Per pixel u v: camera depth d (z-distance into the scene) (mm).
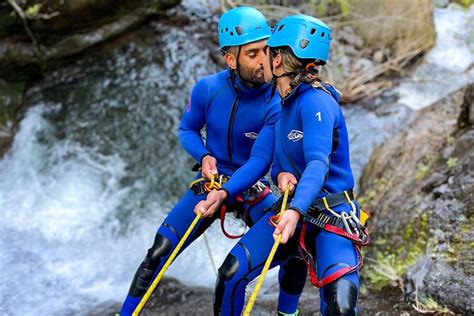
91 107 10109
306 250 4188
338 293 3973
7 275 7629
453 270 5633
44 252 8195
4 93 10078
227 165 5188
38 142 9703
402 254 6379
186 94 10234
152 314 6465
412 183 7238
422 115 8812
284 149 4348
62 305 7172
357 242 4164
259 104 4941
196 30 10938
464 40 11109
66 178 9289
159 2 11008
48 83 10375
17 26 10156
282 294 4949
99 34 10555
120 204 9008
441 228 6188
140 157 9539
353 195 4359
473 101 7555
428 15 10789
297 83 4188
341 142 4293
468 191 6320
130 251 8375
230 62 4859
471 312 5250
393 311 5645
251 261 4312
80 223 8719
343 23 10508
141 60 10609
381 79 10430
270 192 5172
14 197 9031
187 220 5062
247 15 4738
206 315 6273
